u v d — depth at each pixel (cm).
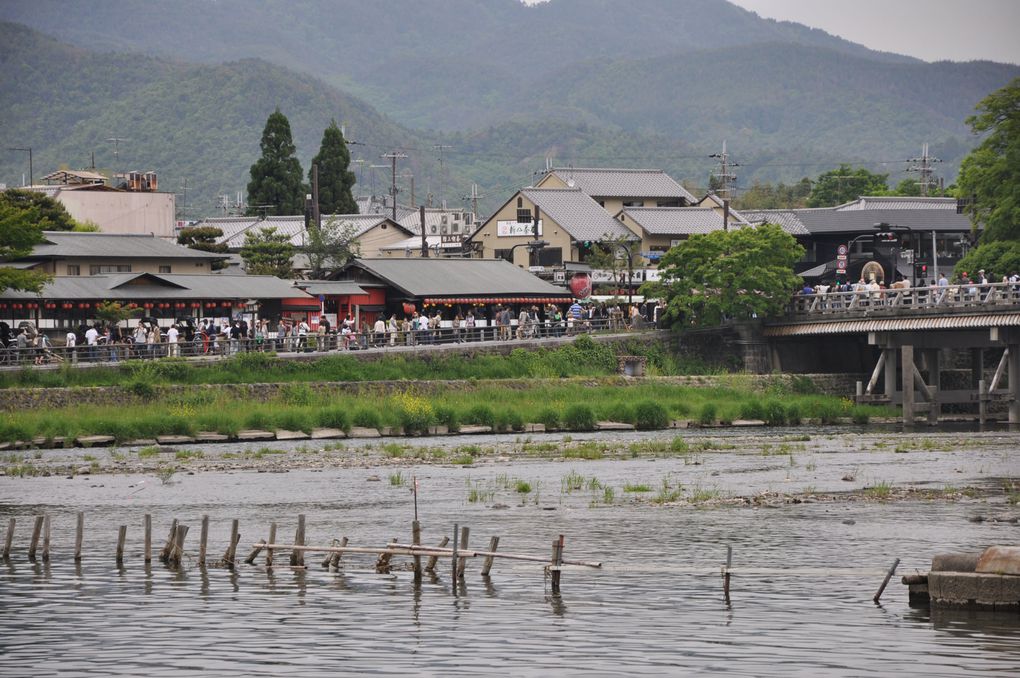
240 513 10681
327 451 14975
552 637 6738
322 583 8069
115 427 15888
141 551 9181
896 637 6556
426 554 8188
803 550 8762
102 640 6769
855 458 14250
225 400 17700
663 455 14650
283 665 6294
